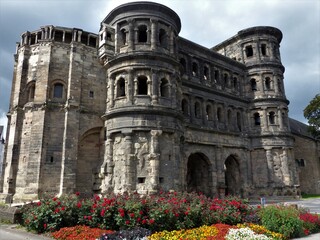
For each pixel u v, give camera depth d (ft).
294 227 66.39
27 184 112.47
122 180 109.91
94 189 122.21
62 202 67.56
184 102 153.48
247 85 189.16
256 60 189.26
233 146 168.66
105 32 130.00
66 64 128.26
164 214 61.57
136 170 110.73
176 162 117.29
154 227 60.29
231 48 202.59
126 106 116.16
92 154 126.72
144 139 113.70
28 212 72.33
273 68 188.34
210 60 171.12
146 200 65.41
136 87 119.03
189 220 64.39
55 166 116.06
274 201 159.84
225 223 69.72
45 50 126.62
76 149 119.85
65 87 126.00
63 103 123.95
